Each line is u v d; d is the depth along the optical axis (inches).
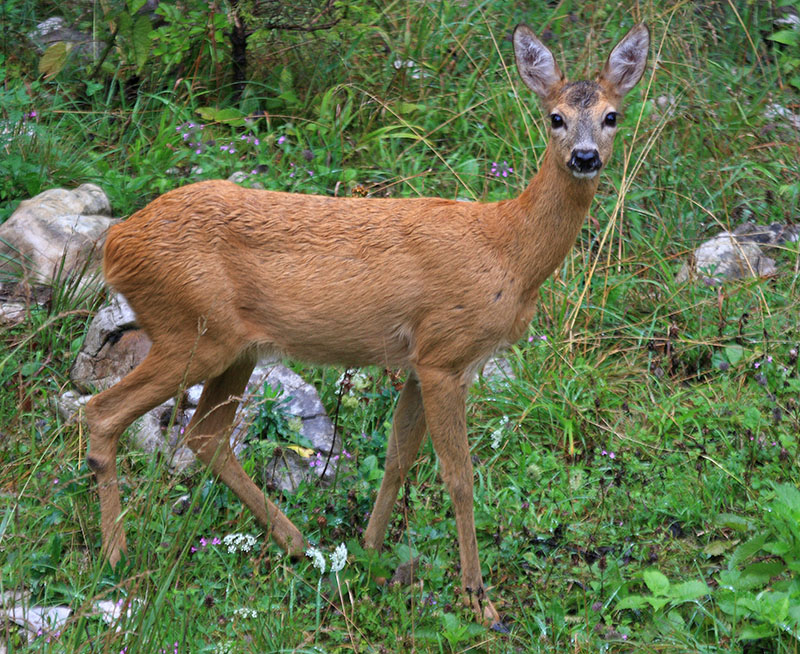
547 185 330.3
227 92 586.9
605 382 439.5
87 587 314.3
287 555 344.5
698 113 583.5
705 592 316.8
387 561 349.7
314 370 432.8
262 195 334.6
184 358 330.0
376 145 548.1
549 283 477.1
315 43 599.5
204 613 313.7
